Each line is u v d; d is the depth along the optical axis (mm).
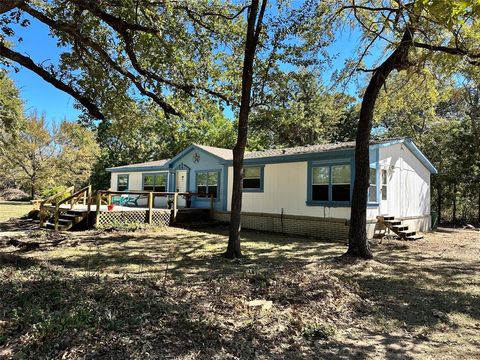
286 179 14320
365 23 9234
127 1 6746
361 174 8531
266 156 14664
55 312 3779
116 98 9078
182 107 9977
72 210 13359
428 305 5301
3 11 5527
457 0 3906
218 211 16828
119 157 32281
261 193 15234
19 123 20844
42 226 13320
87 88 8266
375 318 4680
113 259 8102
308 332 4023
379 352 3656
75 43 7559
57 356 2977
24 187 36406
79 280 5309
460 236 14656
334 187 12766
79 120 9406
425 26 7590
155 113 10914
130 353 3127
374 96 8461
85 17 7414
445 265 8305
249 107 8688
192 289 5438
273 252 9656
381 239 11797
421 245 11719
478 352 3705
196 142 27938
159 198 20156
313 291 5477
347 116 29094
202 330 3779
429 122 23453
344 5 8961
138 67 8141
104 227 13180
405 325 4469
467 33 7875
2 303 4016
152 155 32906
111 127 10711
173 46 8164
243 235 13492
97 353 3082
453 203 21891
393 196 14219
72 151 34844
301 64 8906
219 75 9711
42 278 5199
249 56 8352
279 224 14422
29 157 33625
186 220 16047
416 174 16234
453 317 4793
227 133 29141
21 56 7066
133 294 4770
